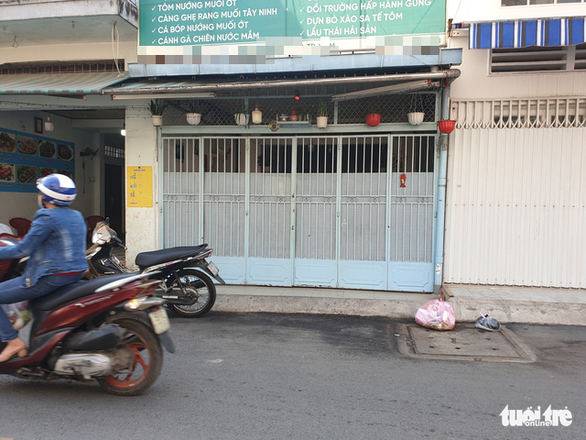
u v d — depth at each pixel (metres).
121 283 3.31
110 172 12.96
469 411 3.23
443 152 6.29
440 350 4.58
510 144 6.37
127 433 2.87
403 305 5.95
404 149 6.56
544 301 5.70
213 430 2.91
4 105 7.68
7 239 3.62
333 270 6.84
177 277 5.67
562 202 6.29
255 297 6.33
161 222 7.33
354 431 2.92
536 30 5.39
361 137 6.70
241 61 6.32
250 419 3.07
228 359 4.26
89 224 10.88
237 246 7.14
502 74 6.32
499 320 5.56
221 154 7.15
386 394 3.51
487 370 4.04
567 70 6.22
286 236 6.98
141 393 3.45
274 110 6.94
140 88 6.10
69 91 6.24
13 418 3.06
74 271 3.32
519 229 6.41
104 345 3.23
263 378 3.81
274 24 6.50
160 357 3.39
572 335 5.07
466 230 6.52
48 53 7.77
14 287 3.23
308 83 5.72
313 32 6.38
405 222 6.59
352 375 3.90
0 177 8.94
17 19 6.74
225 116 7.07
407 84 5.82
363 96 6.16
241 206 7.11
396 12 6.17
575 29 5.31
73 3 6.55
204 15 6.71
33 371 3.37
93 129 11.42
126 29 7.07
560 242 6.32
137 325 3.39
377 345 4.74
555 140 6.27
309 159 6.88
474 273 6.53
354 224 6.77
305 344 4.75
